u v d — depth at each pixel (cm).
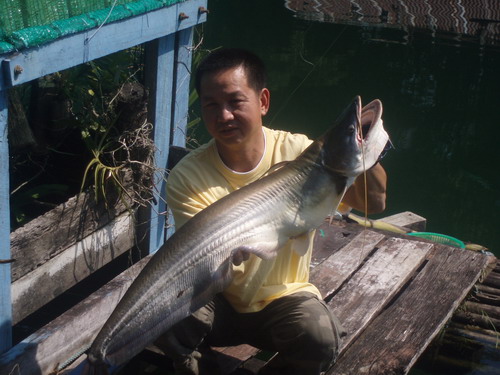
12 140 272
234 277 185
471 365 278
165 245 162
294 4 820
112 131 267
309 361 185
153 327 162
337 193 172
